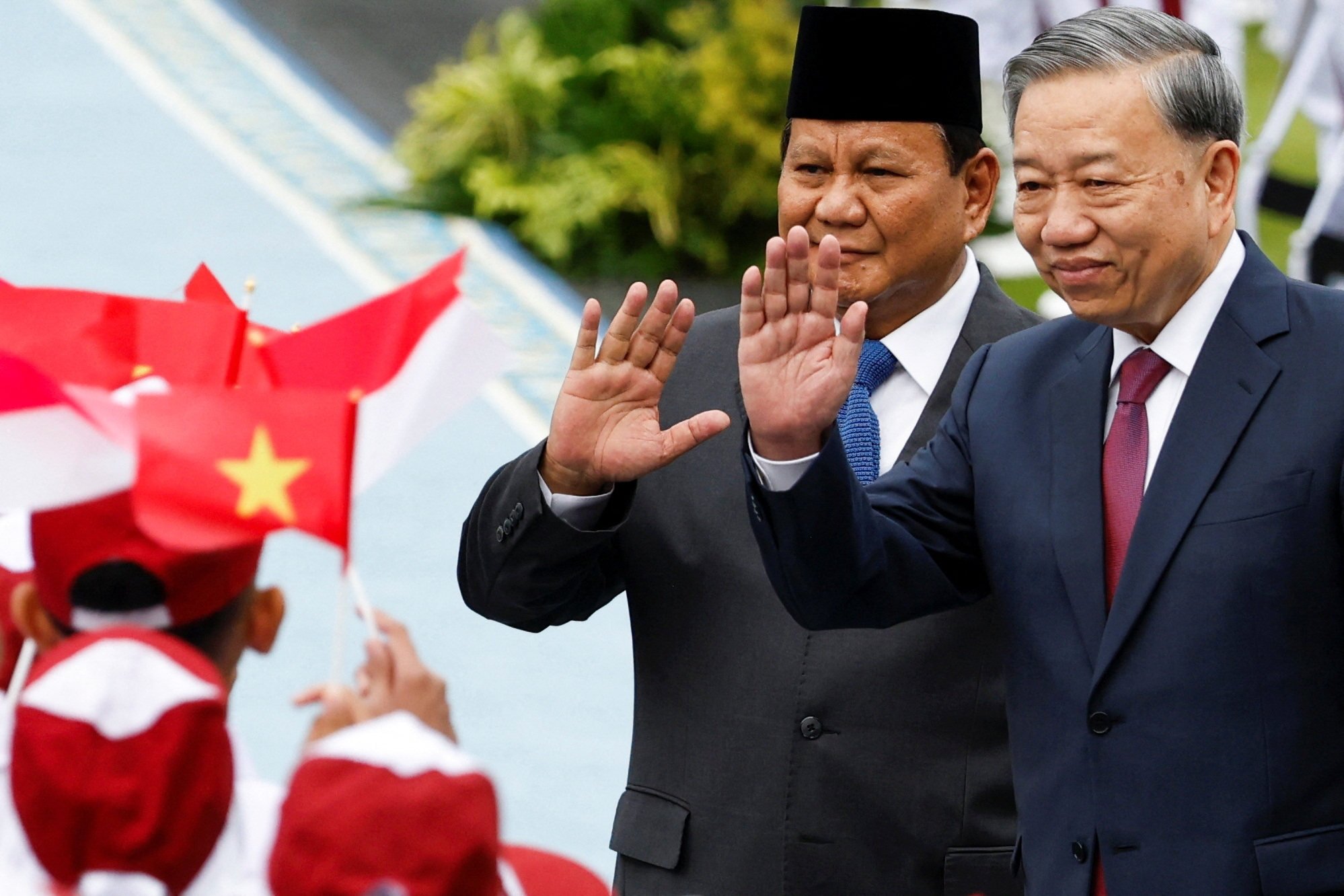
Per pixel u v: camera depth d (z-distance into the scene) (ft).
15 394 26.81
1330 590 32.53
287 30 180.14
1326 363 33.27
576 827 75.46
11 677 32.30
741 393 42.73
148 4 184.34
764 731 40.81
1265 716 32.40
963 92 41.52
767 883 40.63
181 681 24.97
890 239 41.29
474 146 144.05
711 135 135.95
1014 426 36.24
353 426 26.86
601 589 43.01
